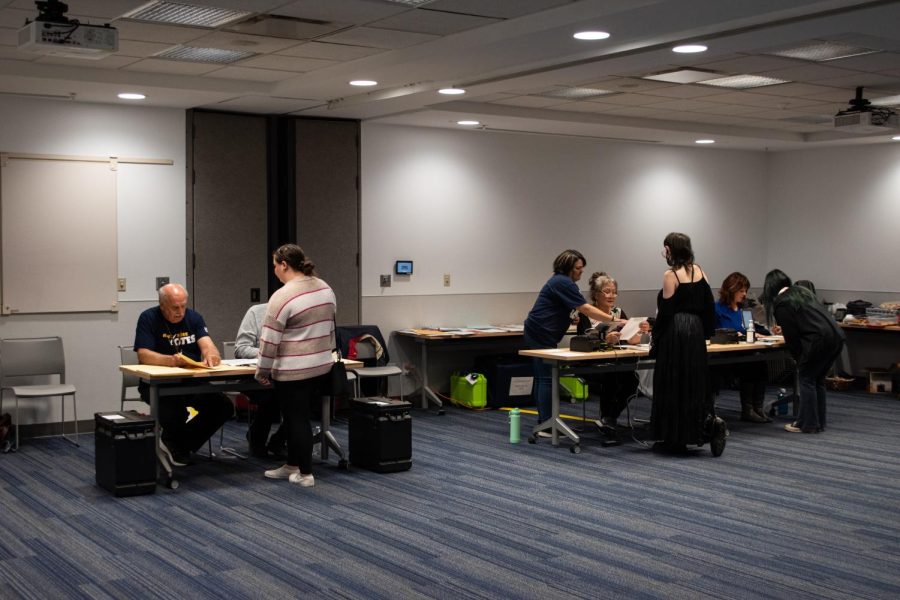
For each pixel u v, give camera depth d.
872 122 8.19
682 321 7.02
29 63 7.13
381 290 9.80
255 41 6.46
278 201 9.29
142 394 6.49
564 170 10.98
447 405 9.91
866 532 5.22
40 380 8.05
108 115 8.37
